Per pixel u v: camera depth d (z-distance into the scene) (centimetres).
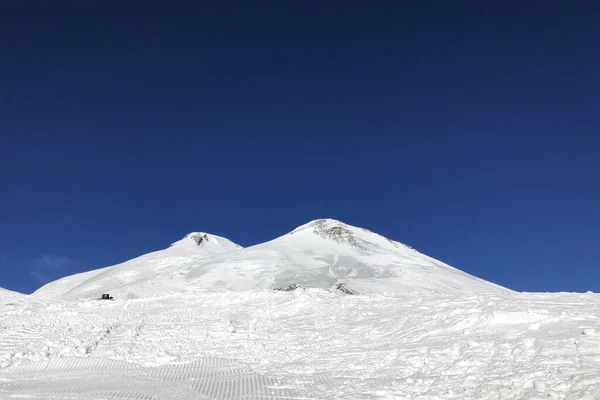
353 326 2098
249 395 1318
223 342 2133
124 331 2398
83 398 1292
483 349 1355
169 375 1606
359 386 1322
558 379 1071
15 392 1388
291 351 1883
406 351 1539
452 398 1134
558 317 1412
